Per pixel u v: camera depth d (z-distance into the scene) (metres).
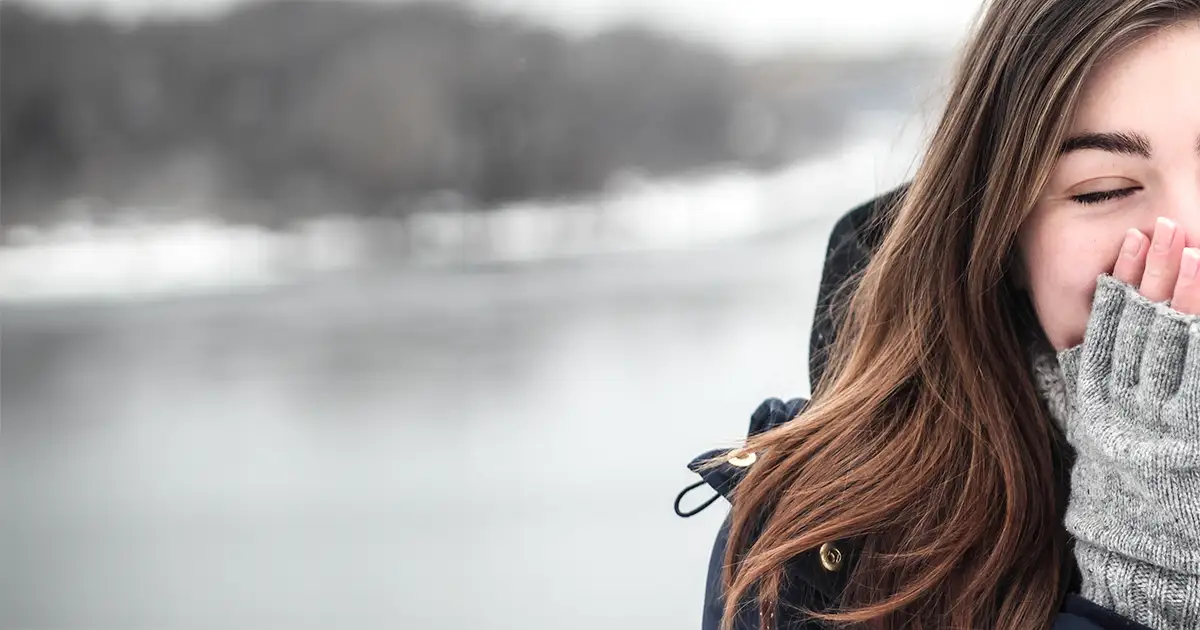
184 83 47.12
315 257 31.39
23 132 44.00
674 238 33.00
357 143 46.00
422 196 44.91
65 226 35.12
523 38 53.78
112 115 45.41
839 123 60.97
